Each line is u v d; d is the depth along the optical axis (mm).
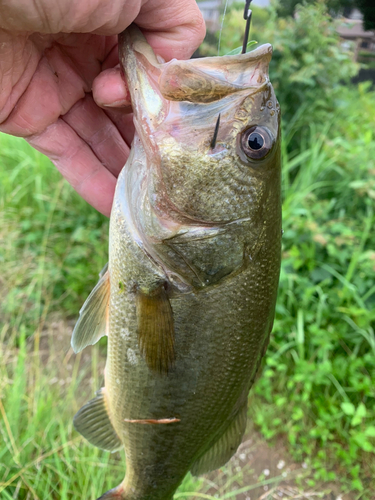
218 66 132
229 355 161
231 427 187
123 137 201
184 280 150
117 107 157
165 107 137
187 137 136
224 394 170
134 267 155
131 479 191
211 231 143
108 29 141
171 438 176
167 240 146
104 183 201
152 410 171
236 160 137
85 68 177
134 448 183
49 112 181
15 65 161
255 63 134
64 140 191
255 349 167
